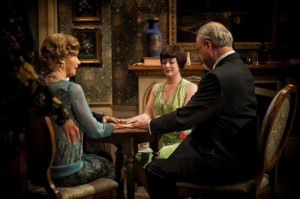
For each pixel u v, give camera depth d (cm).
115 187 261
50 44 244
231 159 240
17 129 184
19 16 191
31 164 236
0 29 179
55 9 489
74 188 245
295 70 478
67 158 245
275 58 509
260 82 488
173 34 508
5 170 184
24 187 212
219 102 237
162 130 257
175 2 505
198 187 247
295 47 496
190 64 488
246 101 243
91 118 249
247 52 510
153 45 482
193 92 318
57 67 246
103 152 310
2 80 179
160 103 324
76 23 496
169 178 248
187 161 244
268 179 264
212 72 241
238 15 504
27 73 182
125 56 518
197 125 252
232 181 242
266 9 503
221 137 242
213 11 505
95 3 495
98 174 259
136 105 519
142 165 312
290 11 500
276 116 230
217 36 248
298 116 491
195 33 508
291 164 489
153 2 511
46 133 225
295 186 415
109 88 506
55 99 188
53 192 233
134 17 512
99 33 496
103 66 502
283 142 261
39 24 488
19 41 184
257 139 243
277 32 504
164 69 322
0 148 180
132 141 319
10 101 180
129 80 519
